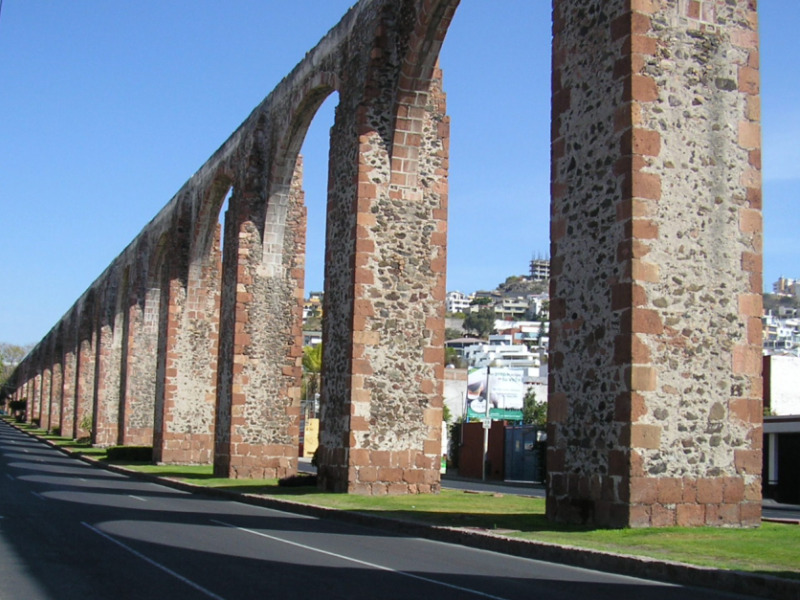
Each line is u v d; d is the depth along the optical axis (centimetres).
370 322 2162
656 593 925
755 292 1443
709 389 1393
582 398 1436
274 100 2938
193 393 3759
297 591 901
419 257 2222
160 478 2864
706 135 1443
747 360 1423
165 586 923
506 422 4681
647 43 1426
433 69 2197
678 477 1361
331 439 2220
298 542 1312
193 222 3759
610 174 1432
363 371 2147
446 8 2070
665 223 1401
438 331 2220
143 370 4728
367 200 2189
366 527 1573
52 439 6656
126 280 5562
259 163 2991
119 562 1082
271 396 2928
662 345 1376
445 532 1391
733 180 1452
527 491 3269
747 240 1449
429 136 2256
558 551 1162
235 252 2986
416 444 2173
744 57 1486
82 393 6775
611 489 1364
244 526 1534
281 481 2442
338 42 2430
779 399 4272
